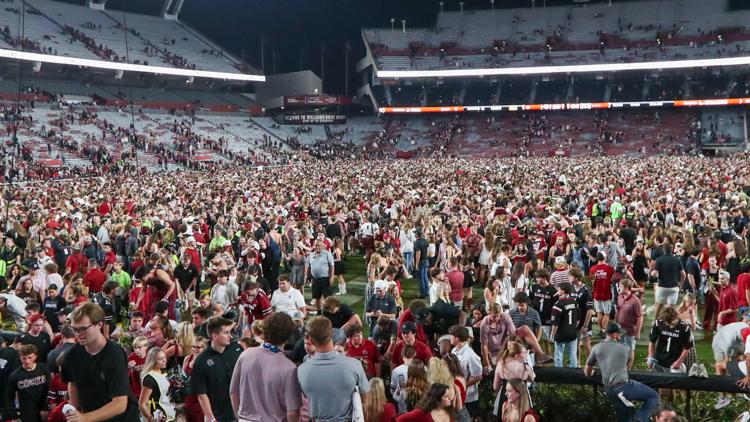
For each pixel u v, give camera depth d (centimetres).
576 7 9050
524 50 8694
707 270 1558
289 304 1097
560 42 8638
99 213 2339
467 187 3167
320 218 2402
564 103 8056
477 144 8131
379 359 895
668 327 928
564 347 1095
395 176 4247
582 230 1878
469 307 1399
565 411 878
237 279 1284
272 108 8888
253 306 1067
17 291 1333
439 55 8862
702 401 858
